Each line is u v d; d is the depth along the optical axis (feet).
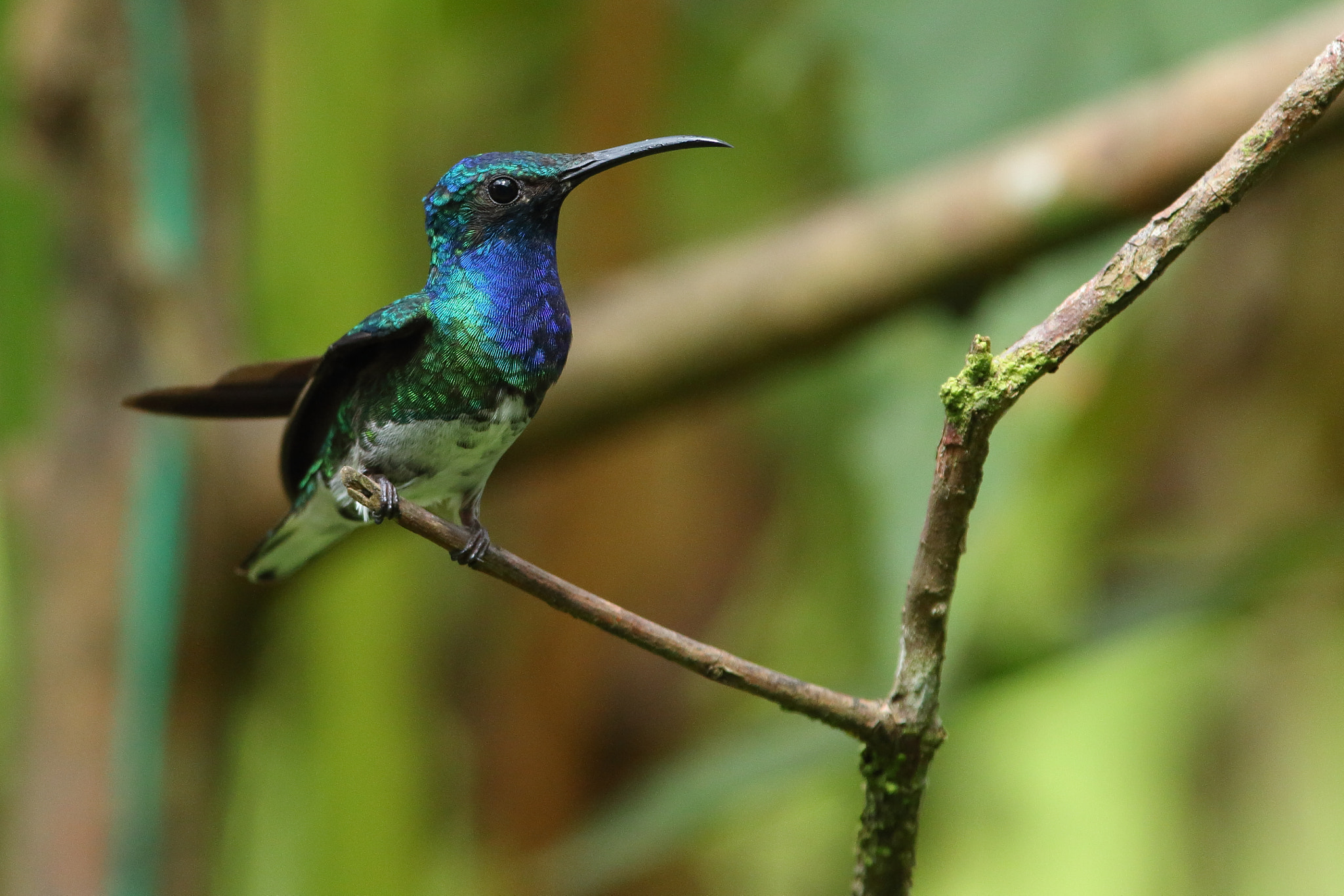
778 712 30.66
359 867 24.09
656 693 28.50
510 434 20.40
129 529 23.52
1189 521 29.86
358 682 24.30
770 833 32.42
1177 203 11.48
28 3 24.56
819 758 23.04
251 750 26.30
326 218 24.59
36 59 23.75
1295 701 31.50
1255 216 29.22
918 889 30.07
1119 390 26.08
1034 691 29.91
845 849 32.04
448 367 19.77
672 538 30.66
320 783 24.18
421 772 26.61
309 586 23.86
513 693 28.14
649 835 23.32
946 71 23.65
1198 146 21.11
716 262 23.41
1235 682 31.63
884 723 12.87
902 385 23.13
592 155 20.74
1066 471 26.16
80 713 23.41
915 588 12.70
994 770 29.94
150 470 23.47
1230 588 24.20
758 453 31.89
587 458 28.63
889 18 23.85
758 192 32.71
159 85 23.94
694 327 23.13
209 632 23.75
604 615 13.01
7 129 25.23
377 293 25.31
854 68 24.17
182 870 23.82
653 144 20.68
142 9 23.85
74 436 23.76
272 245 24.48
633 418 23.93
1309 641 31.50
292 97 24.45
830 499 29.45
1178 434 30.01
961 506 12.30
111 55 23.84
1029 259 22.30
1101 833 28.94
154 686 23.61
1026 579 25.38
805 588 30.86
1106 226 21.81
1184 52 23.36
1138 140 21.30
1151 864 29.14
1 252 24.40
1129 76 23.38
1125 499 29.96
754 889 32.14
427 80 33.30
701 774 23.66
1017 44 23.63
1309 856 30.73
